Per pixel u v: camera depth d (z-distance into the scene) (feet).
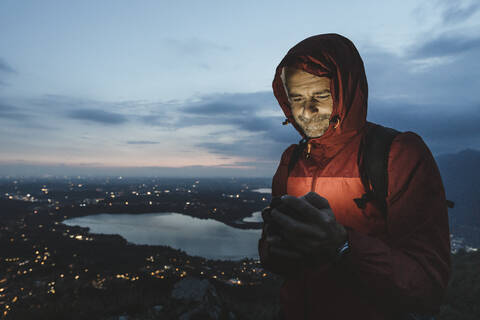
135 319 14.58
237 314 16.97
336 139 2.77
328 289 2.66
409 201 2.17
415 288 1.78
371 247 1.82
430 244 2.02
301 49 2.72
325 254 1.79
